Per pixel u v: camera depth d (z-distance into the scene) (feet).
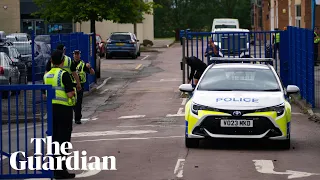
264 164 90.53
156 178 82.79
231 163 91.45
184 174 84.64
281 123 98.43
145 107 165.99
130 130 127.75
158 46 530.27
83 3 259.80
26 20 447.01
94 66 231.09
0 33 221.87
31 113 146.41
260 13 586.86
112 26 522.47
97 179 83.30
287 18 431.02
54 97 81.92
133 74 273.75
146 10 274.16
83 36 207.51
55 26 432.66
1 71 180.04
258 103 99.04
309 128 126.41
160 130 126.52
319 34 300.20
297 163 91.50
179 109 159.33
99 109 166.40
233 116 97.71
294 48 180.96
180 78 248.73
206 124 98.89
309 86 156.35
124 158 97.40
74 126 136.56
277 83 108.37
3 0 396.78
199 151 101.35
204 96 102.22
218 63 120.57
